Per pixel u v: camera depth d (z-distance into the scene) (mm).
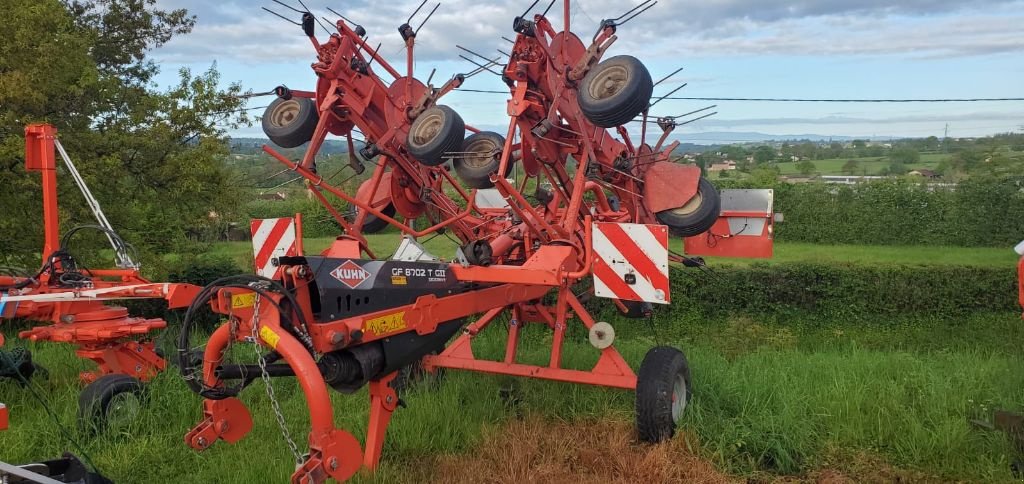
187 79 10820
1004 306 12195
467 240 7242
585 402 6184
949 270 12180
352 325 4000
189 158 10492
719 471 4918
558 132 5984
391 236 19516
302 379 3557
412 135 6027
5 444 5137
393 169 7004
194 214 11555
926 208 22047
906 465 5020
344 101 6379
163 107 10500
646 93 5031
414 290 4582
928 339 10883
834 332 11398
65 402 6141
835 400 6012
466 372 6965
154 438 5285
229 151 11477
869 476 4867
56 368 7258
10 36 8656
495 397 6301
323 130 6309
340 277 4078
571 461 5070
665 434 5281
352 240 6512
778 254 17688
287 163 6098
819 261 13469
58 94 9242
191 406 5840
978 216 21328
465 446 5281
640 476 4820
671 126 7000
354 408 5922
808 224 23203
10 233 9070
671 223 6602
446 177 7387
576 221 6012
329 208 6492
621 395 6305
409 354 4523
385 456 5000
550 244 5656
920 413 5863
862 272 12188
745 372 7012
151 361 6492
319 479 3537
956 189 21906
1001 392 6230
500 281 5004
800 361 7805
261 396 6320
